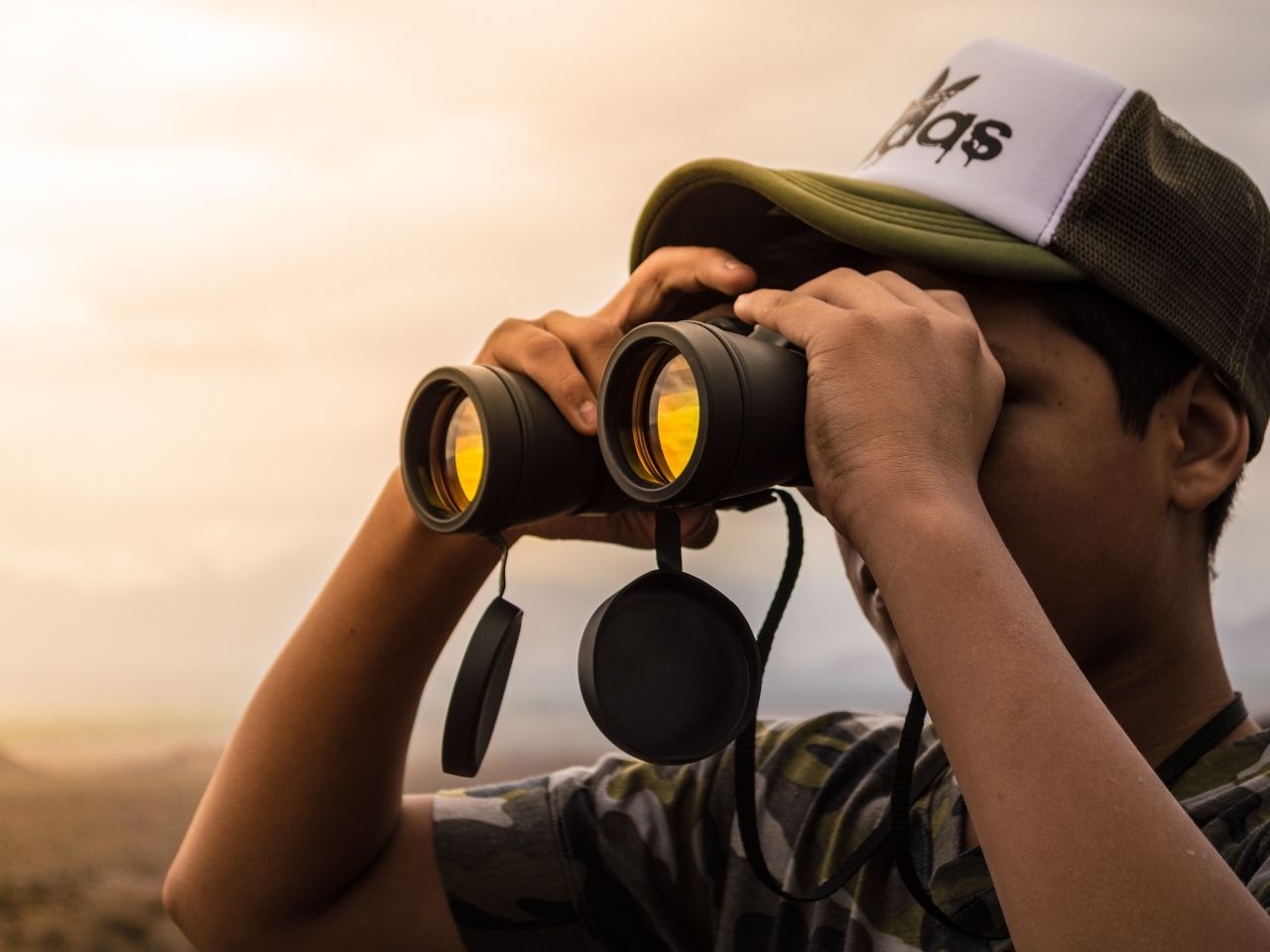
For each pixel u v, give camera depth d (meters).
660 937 1.12
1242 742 0.88
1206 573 0.93
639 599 0.74
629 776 1.17
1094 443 0.85
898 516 0.70
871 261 0.92
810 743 1.14
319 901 1.11
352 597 1.08
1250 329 0.92
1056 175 0.87
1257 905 0.62
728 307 0.93
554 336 0.88
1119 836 0.62
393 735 1.10
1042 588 0.85
